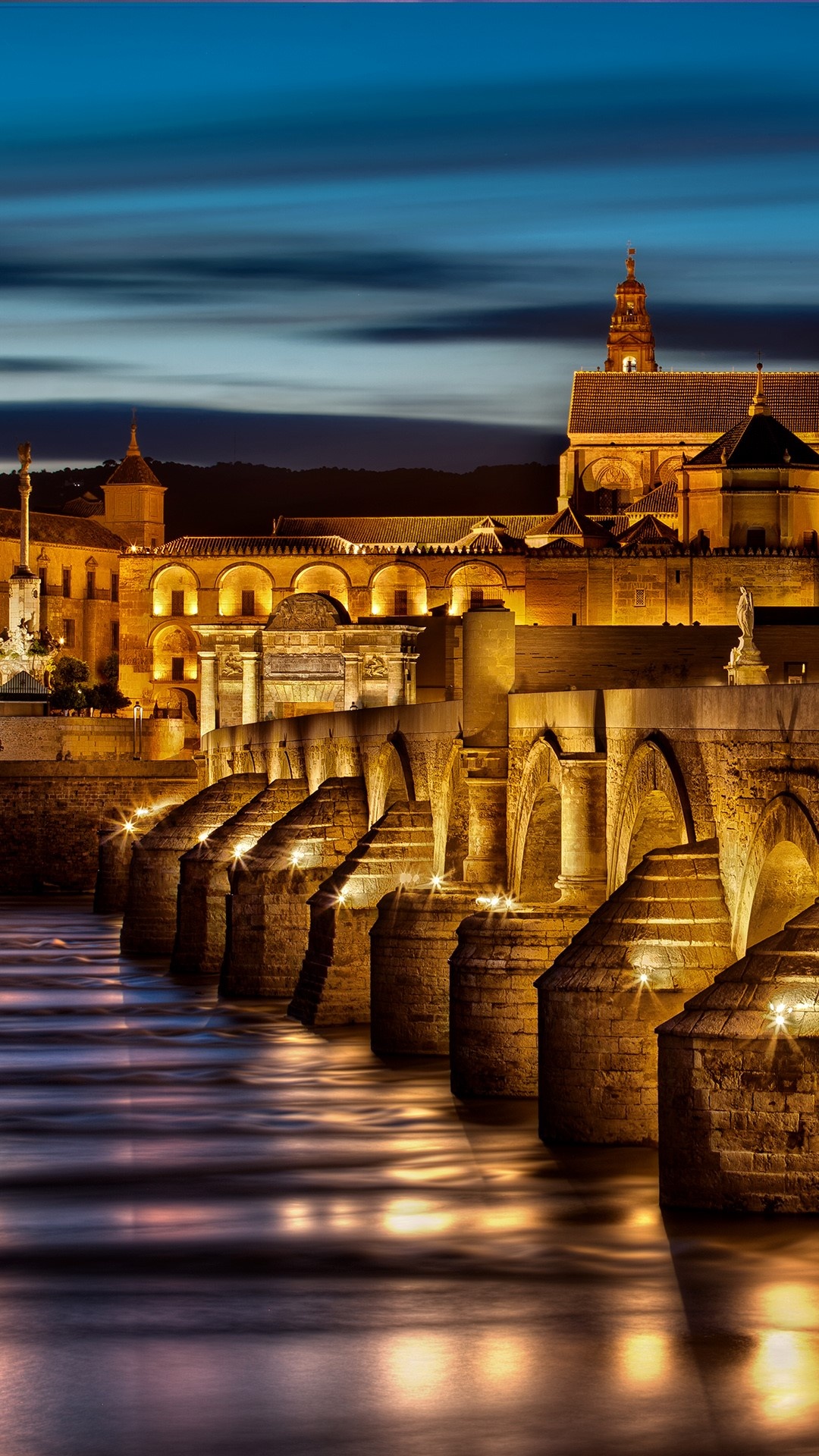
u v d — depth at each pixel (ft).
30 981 291.58
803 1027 119.34
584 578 639.76
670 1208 121.80
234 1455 89.15
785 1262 115.55
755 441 647.15
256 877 264.52
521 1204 131.34
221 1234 127.95
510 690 203.21
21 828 499.51
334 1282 115.65
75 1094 184.65
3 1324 108.68
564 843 174.81
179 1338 105.91
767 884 138.31
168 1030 231.71
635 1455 89.04
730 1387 97.04
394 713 246.47
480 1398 96.12
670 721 155.43
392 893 207.62
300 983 241.55
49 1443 91.15
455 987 174.40
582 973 145.38
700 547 634.02
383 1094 178.19
